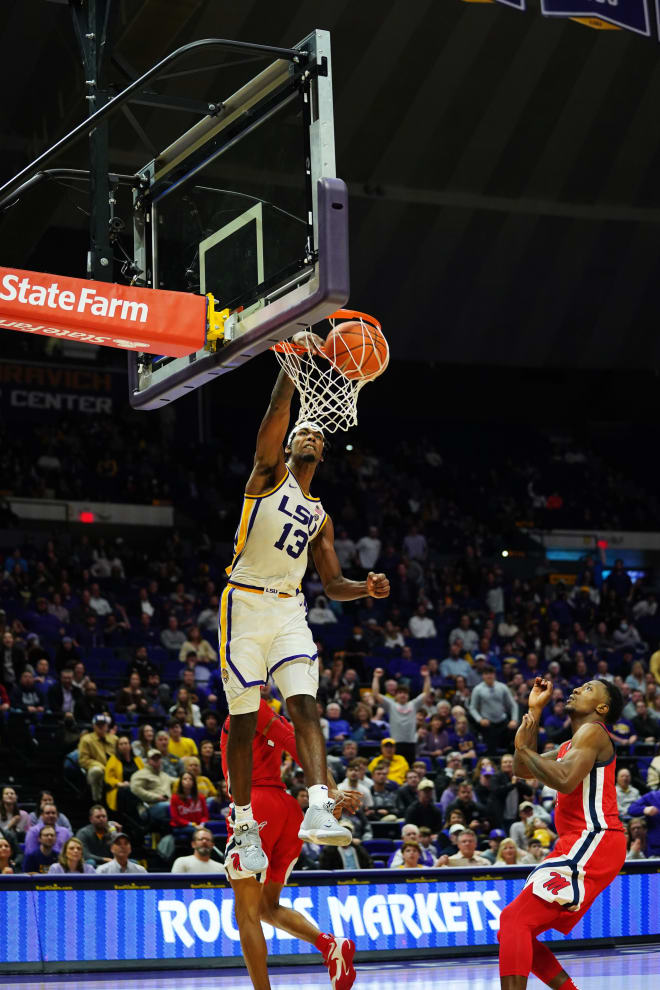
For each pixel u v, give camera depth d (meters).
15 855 9.80
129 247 6.38
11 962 8.05
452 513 25.39
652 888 9.73
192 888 8.57
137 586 18.98
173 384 5.70
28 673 13.39
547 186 25.52
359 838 10.78
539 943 5.39
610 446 30.59
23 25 16.91
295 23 20.36
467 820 11.12
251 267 5.21
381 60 21.88
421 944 8.91
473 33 21.80
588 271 27.77
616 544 27.23
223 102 5.63
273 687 13.16
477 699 14.07
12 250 19.00
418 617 18.70
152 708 13.90
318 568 5.09
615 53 22.83
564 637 20.28
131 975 8.07
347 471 25.09
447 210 25.58
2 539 20.69
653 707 15.45
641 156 25.31
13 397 24.06
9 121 18.78
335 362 4.88
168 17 14.02
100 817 9.99
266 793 4.99
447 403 29.31
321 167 4.85
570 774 5.08
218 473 24.58
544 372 29.84
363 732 13.23
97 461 23.39
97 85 6.35
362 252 25.86
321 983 7.50
